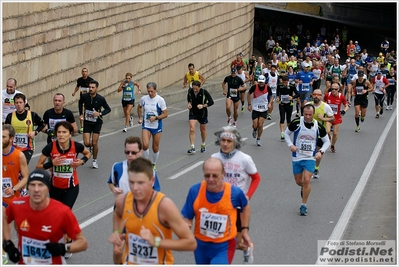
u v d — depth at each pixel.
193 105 22.09
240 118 32.22
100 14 31.52
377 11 92.06
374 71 49.44
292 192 17.19
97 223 13.73
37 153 21.61
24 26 24.92
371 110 37.78
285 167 20.50
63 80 28.66
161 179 18.22
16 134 15.55
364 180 19.00
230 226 9.01
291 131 14.89
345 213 15.21
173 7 40.88
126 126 26.95
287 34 75.88
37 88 26.36
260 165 20.73
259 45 77.44
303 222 14.34
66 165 11.80
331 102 23.05
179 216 7.62
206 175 8.83
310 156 14.76
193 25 45.09
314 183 18.45
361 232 13.80
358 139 26.80
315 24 85.69
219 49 52.06
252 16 64.25
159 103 19.00
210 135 26.45
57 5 27.39
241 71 34.53
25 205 8.18
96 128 19.39
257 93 23.89
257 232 13.48
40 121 15.97
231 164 10.93
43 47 26.58
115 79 33.88
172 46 41.47
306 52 65.88
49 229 8.12
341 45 80.75
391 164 21.67
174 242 7.59
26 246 8.23
